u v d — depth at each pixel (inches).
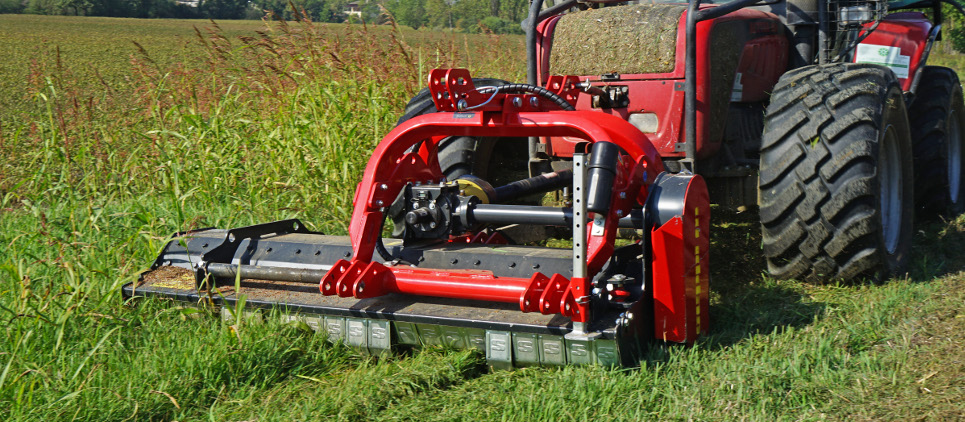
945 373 109.4
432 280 122.5
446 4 1216.8
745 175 178.1
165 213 210.8
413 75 268.4
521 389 109.9
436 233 138.7
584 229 109.6
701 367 115.8
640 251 133.0
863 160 142.8
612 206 121.3
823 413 100.3
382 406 108.3
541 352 114.8
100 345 123.3
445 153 175.5
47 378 114.2
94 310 135.2
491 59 399.2
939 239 188.9
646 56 162.7
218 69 291.1
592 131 124.3
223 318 135.2
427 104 183.8
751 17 178.4
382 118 251.6
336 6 2012.8
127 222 203.8
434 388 112.8
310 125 238.8
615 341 109.9
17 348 120.3
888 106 153.3
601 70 169.5
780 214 149.6
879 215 146.0
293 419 104.5
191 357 119.1
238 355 120.6
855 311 137.9
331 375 119.8
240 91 290.8
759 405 101.7
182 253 154.5
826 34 182.4
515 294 114.7
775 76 190.4
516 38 500.7
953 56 1010.1
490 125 132.3
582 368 112.2
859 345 123.0
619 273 127.2
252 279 148.3
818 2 185.2
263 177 240.2
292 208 217.6
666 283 118.0
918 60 196.9
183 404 110.5
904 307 137.4
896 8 226.5
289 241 149.4
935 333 124.8
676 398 104.3
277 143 235.9
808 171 145.9
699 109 160.6
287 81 264.5
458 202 138.1
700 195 121.8
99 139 284.4
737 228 200.7
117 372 119.0
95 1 3262.8
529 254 131.5
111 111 319.0
